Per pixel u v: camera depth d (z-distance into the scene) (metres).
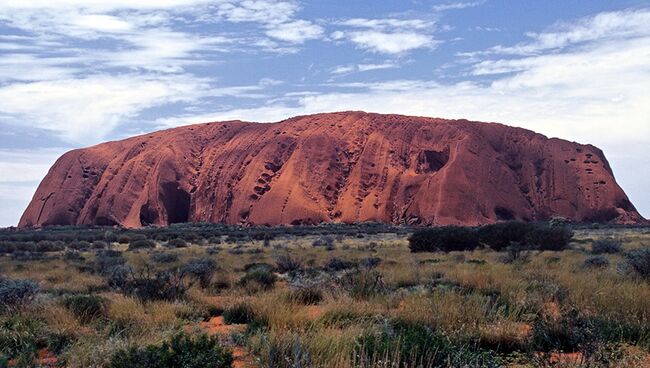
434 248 46.59
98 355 8.45
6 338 10.05
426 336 7.98
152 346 7.43
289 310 11.00
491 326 9.54
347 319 10.28
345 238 77.88
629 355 7.68
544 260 27.58
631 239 58.28
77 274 27.28
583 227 97.62
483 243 46.41
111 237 73.56
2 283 15.91
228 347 9.06
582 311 10.20
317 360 7.42
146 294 15.62
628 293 11.52
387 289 15.09
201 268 22.23
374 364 6.91
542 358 7.77
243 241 72.56
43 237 75.44
